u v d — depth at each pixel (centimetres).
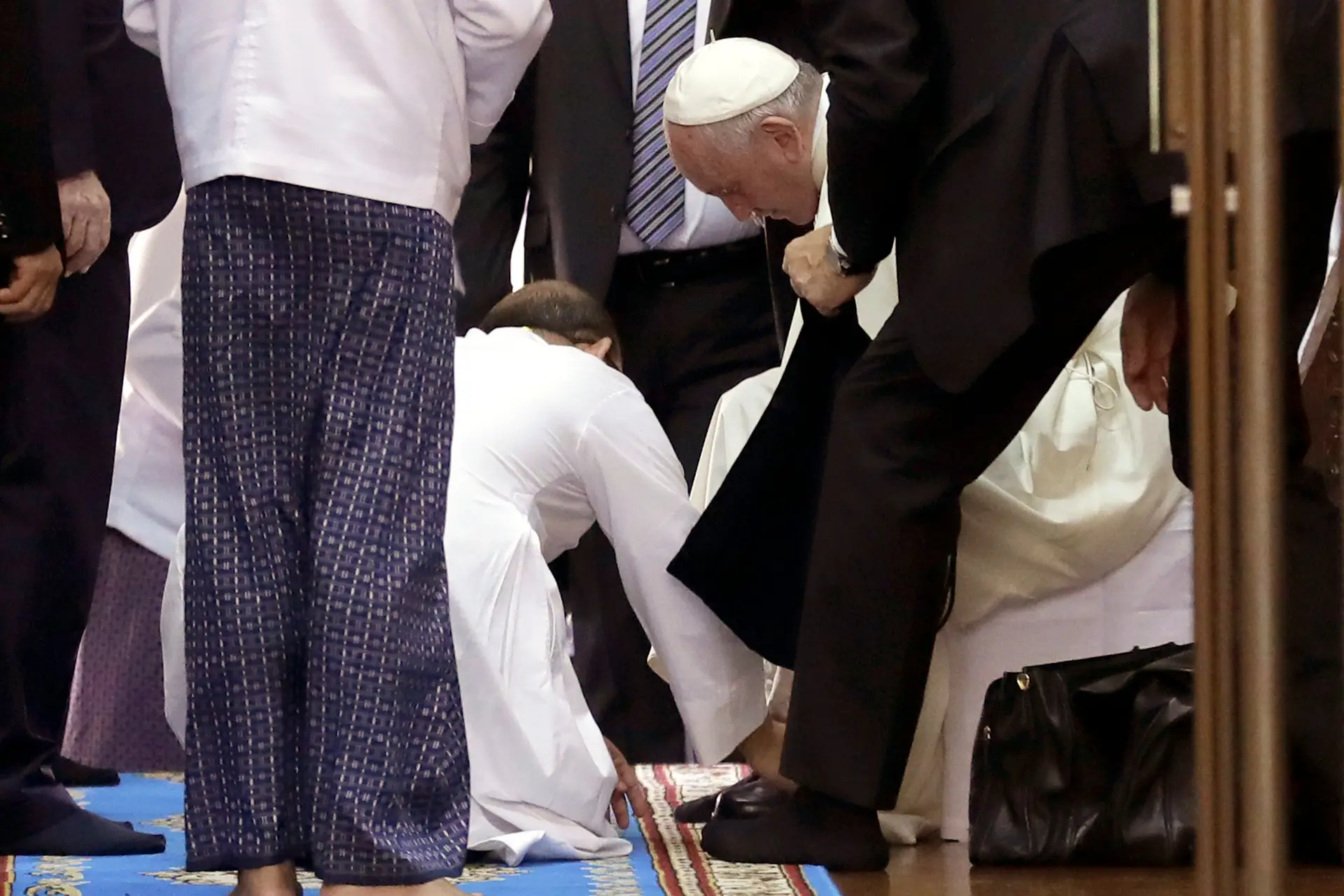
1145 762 1026
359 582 721
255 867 726
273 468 739
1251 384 510
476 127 819
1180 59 552
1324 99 893
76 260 1085
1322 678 1053
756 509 1070
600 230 1529
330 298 742
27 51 977
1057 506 1121
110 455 1134
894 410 987
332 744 716
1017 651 1136
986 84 923
